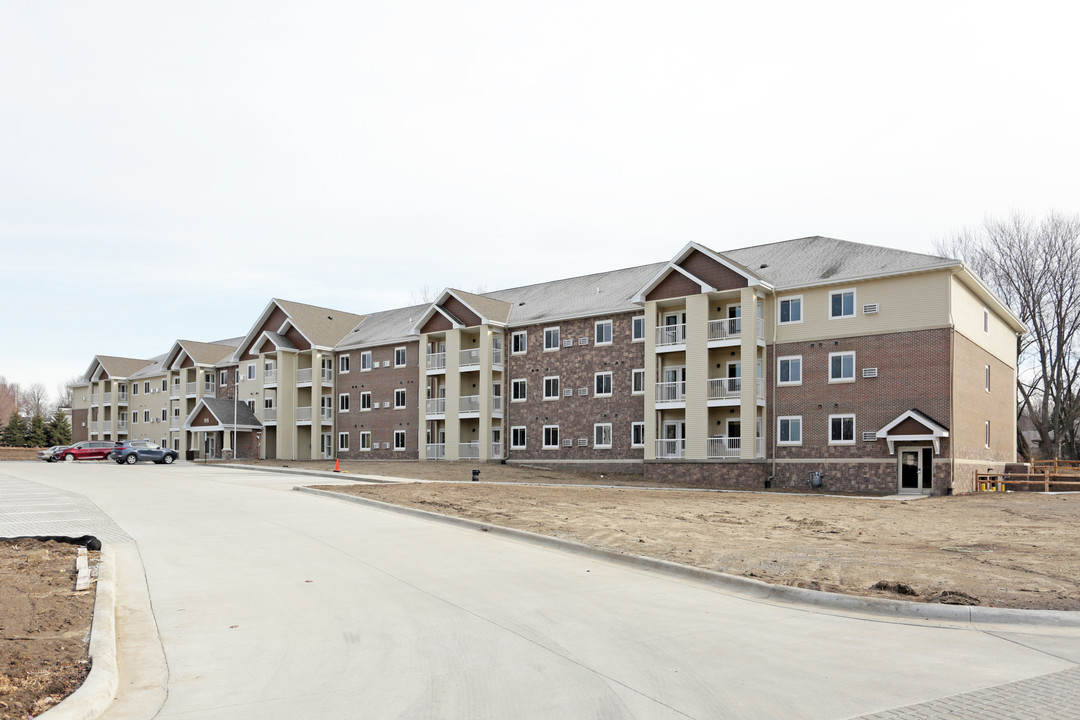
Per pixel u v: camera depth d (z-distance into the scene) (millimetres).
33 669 7176
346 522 18875
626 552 14227
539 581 12172
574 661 7965
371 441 57438
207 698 6938
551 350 48281
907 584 11117
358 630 9289
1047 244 51094
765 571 12367
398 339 55469
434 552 14789
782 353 39219
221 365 69000
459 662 7973
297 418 60969
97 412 85875
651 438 41969
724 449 39531
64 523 18359
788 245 43406
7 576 11328
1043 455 62500
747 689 7012
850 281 37281
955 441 34719
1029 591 10633
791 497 31109
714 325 40906
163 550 14797
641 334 44375
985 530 18375
